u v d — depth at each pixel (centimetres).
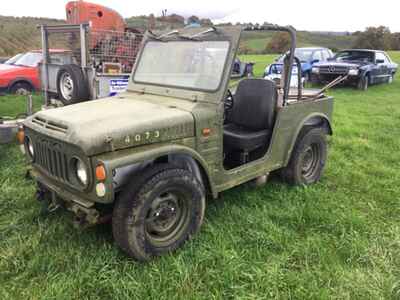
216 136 323
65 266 282
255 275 273
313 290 258
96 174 249
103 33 642
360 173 484
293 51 377
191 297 251
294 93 461
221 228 334
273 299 253
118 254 291
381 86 1491
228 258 288
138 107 316
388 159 549
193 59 344
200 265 283
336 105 1024
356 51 1488
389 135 682
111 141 256
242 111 404
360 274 280
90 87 610
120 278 266
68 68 607
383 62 1484
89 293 256
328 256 298
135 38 675
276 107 390
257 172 373
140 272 273
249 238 321
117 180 269
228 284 264
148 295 254
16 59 1082
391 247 316
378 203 404
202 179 326
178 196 297
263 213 364
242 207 376
